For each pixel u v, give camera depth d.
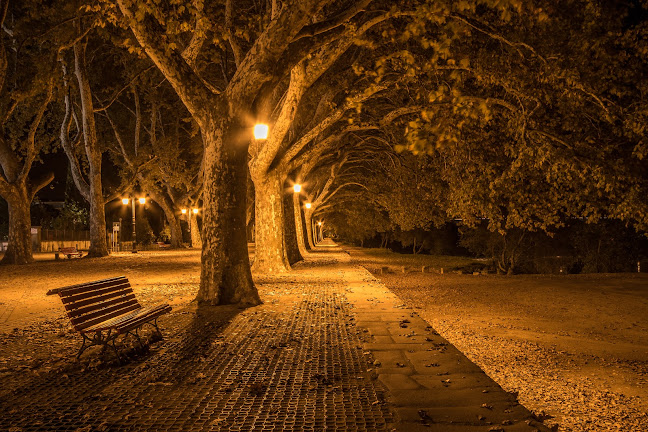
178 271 23.34
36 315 11.13
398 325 9.29
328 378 5.95
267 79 11.44
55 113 37.72
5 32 29.27
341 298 13.19
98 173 35.44
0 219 51.75
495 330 14.43
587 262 44.88
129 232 55.56
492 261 51.09
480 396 5.18
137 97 44.06
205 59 23.78
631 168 15.59
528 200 17.88
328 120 20.53
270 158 19.72
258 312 10.87
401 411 4.77
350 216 58.16
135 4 11.39
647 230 15.84
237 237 12.10
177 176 43.97
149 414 4.86
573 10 15.84
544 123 16.86
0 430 4.48
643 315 17.06
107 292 7.72
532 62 16.17
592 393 8.90
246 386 5.70
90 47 35.53
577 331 14.49
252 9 21.75
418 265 40.84
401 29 18.36
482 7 16.64
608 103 15.04
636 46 14.88
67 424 4.63
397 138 26.89
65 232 51.53
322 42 12.00
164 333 8.70
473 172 19.36
